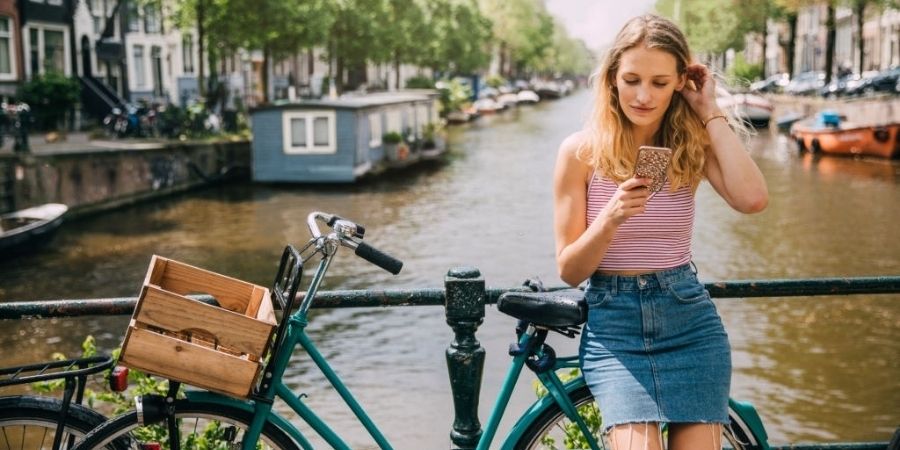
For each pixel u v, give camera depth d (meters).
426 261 17.94
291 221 22.97
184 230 21.77
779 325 12.52
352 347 11.53
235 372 2.56
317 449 8.09
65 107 32.84
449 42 74.88
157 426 3.61
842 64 61.19
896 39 55.03
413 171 34.03
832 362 10.99
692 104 2.68
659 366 2.55
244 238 20.78
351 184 30.34
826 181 28.34
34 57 34.88
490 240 20.16
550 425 2.77
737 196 2.62
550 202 25.88
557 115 73.56
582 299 2.69
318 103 30.45
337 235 2.68
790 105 47.88
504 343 11.36
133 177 25.55
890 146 33.59
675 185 2.63
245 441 2.70
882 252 18.11
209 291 2.91
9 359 11.59
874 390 10.09
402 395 9.78
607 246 2.53
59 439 2.75
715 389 2.56
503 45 112.44
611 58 2.60
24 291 15.73
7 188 20.53
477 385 3.08
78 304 3.12
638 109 2.57
